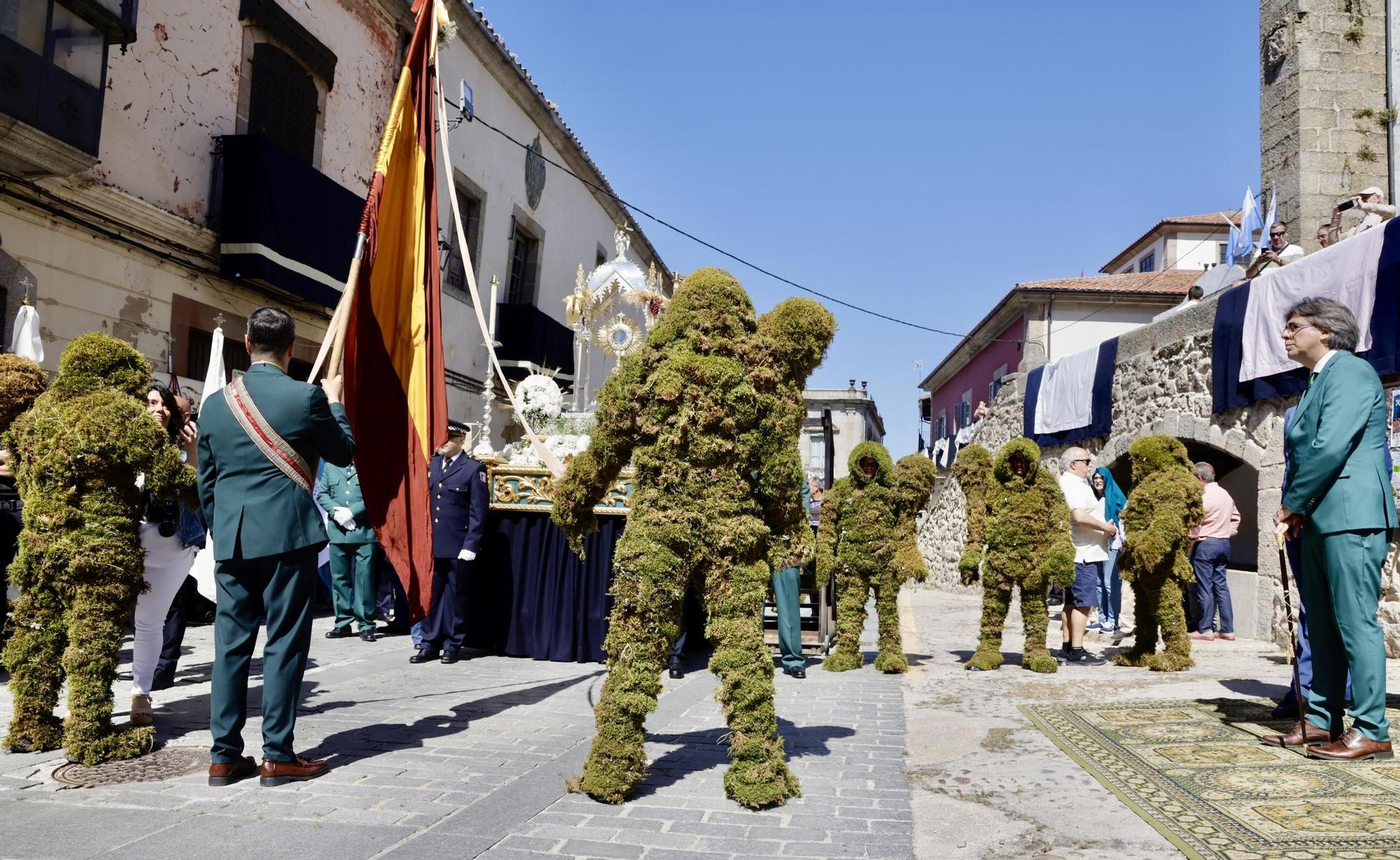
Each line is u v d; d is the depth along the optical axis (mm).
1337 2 13312
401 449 5203
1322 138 13133
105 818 3475
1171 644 7367
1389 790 3672
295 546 3963
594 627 7430
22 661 4344
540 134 20031
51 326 8930
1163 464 7613
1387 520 4125
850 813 3590
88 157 8547
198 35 10656
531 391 9555
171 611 6023
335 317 4730
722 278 4082
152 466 4332
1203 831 3229
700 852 3152
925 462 7539
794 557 4164
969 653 8695
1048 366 15992
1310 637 4457
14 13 7828
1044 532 7340
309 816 3518
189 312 10695
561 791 3867
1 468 4703
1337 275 8328
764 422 3961
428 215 5648
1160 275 24906
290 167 11352
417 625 7613
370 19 14172
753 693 3721
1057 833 3326
